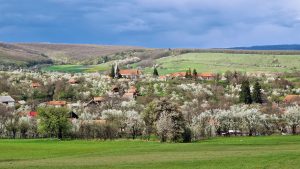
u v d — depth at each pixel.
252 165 72.75
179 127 157.50
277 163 73.50
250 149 106.12
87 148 132.88
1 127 199.25
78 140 169.25
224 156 87.69
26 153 118.50
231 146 121.25
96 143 153.00
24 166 80.88
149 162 82.38
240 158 82.06
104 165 79.56
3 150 128.00
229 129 196.75
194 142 150.12
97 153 112.00
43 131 185.38
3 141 166.50
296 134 185.75
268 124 195.12
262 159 78.94
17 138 190.88
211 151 103.94
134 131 179.88
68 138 179.62
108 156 100.38
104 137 176.75
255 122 193.00
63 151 124.19
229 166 73.19
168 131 157.25
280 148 106.25
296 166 70.00
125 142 156.50
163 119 159.00
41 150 127.62
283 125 196.38
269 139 146.12
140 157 93.81
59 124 183.12
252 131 193.62
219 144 131.88
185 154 97.50
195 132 165.50
